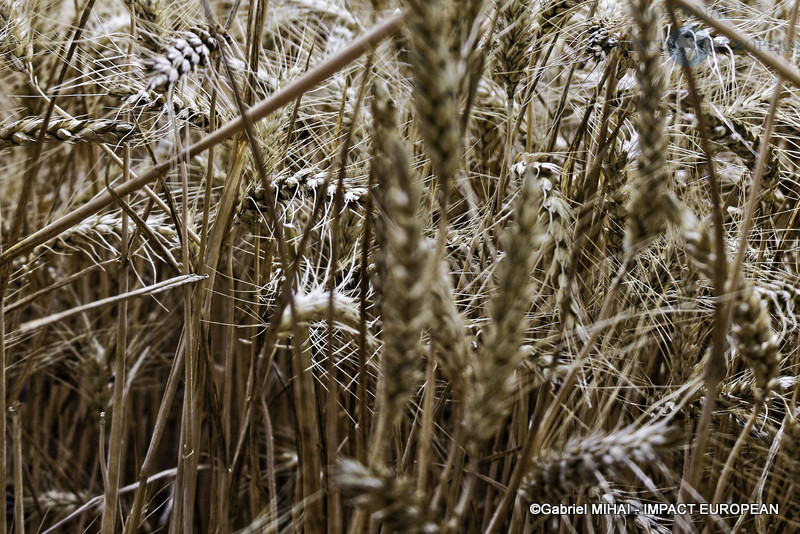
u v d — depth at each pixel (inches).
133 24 37.6
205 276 35.6
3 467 37.7
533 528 37.6
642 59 31.2
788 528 37.9
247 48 37.7
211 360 38.1
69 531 51.1
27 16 38.8
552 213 35.1
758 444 36.7
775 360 32.8
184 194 36.2
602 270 37.3
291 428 54.2
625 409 37.7
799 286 36.7
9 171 46.6
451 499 35.9
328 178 33.9
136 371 49.4
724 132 37.6
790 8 40.5
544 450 33.7
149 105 36.6
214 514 39.2
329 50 40.5
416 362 30.2
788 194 40.9
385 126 31.7
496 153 43.5
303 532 37.8
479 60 31.4
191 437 37.3
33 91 42.4
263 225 39.3
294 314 32.7
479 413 30.6
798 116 39.6
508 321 30.1
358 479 30.1
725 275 32.2
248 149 37.3
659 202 31.6
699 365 36.2
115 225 40.1
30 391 53.4
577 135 38.0
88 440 57.3
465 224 39.0
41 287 52.1
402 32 35.7
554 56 41.3
